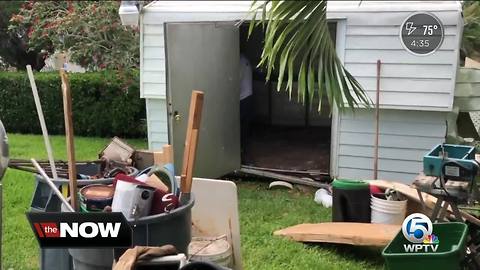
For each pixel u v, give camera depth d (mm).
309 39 3236
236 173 6844
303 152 7973
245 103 8383
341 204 4648
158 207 2549
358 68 5766
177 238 2545
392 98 5695
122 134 10000
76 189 2656
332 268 3982
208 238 3377
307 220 5066
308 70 3352
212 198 3416
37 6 9359
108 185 2871
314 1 3119
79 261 2486
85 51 8953
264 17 3164
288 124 10086
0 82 10383
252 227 4836
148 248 2195
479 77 5625
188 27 5816
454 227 3023
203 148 6129
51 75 10086
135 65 9117
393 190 4609
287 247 4320
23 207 5434
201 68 6047
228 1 6523
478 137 6305
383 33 5641
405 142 5844
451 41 5426
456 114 5727
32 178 6473
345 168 6113
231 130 6633
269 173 6594
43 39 9758
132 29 8852
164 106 6492
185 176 2643
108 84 9609
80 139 9609
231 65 6578
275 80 9906
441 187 3316
